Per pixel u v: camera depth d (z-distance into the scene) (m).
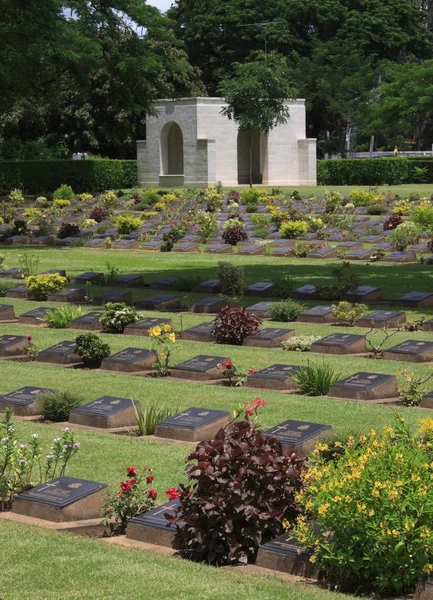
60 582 6.75
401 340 15.32
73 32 39.06
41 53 36.94
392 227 31.98
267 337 15.42
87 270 25.78
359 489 6.41
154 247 30.67
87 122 63.28
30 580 6.80
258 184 60.84
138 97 42.72
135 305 19.66
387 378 12.23
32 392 12.31
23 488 8.86
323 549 6.61
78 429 11.18
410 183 60.81
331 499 6.42
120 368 14.06
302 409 11.52
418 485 6.36
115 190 56.59
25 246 32.34
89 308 19.61
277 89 54.41
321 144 77.56
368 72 75.00
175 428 10.68
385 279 22.97
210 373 13.37
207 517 7.19
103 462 9.80
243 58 76.44
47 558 7.25
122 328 16.86
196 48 76.50
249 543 7.12
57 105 60.62
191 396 12.38
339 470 6.74
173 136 61.22
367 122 74.25
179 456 9.98
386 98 68.00
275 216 34.16
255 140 61.38
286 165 60.91
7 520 8.25
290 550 6.93
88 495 8.37
